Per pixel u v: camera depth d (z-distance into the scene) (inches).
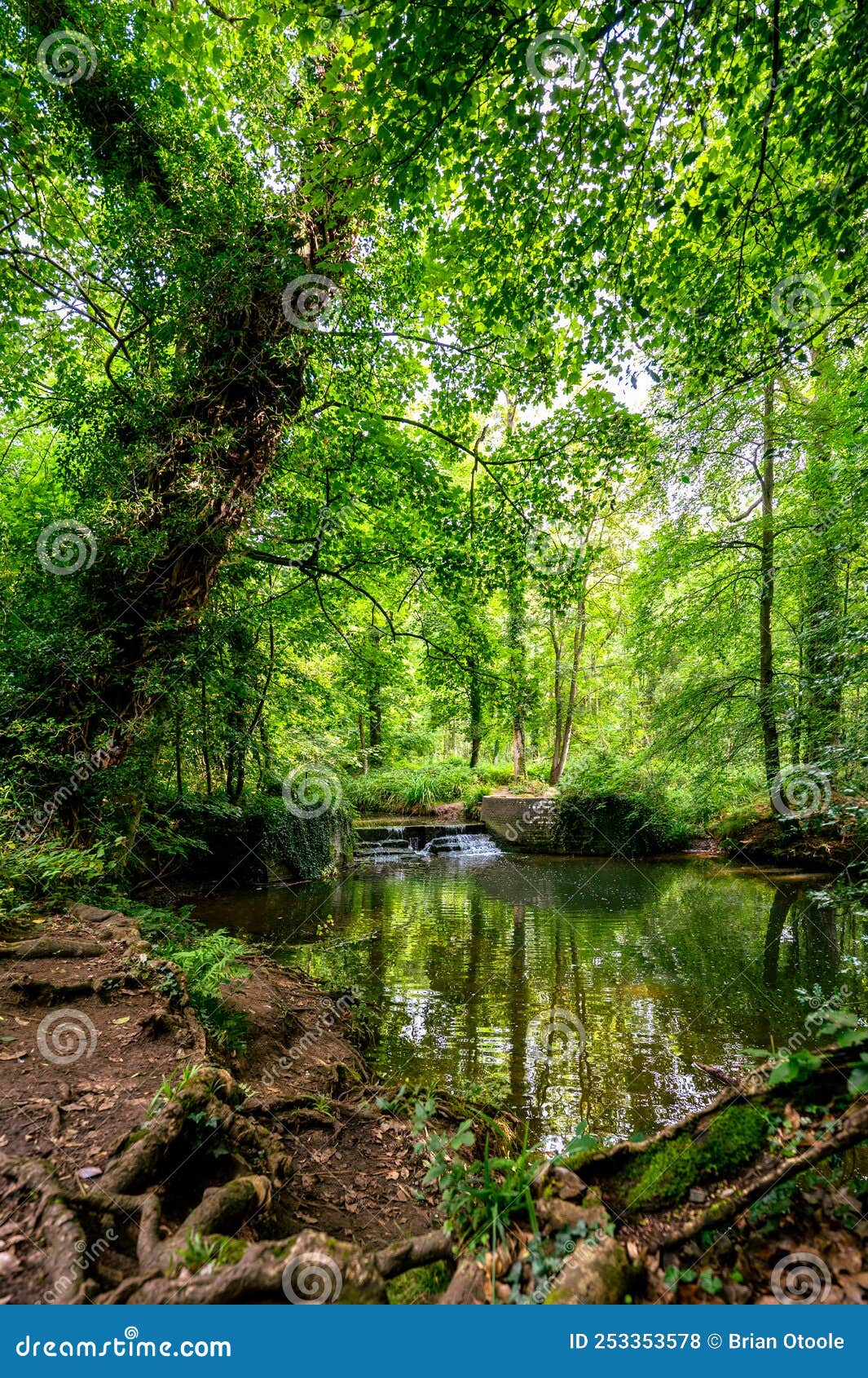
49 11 201.8
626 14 132.0
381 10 130.1
